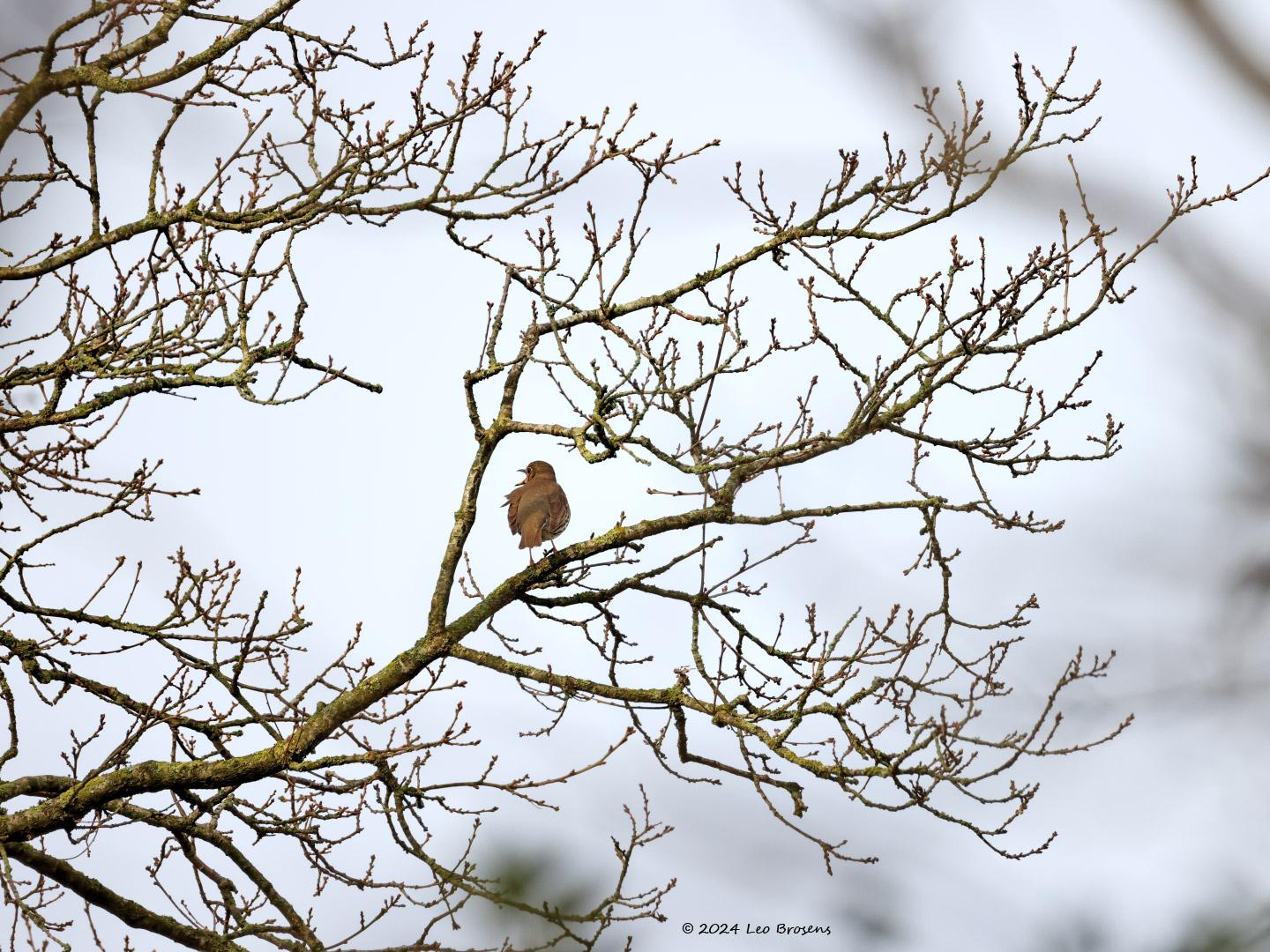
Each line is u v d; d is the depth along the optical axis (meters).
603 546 13.91
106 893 12.62
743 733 13.06
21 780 12.97
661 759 13.45
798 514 13.75
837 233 13.87
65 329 14.62
